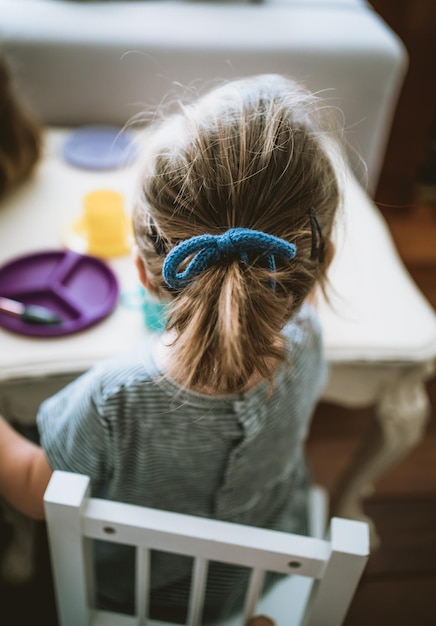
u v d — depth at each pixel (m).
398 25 1.70
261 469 0.66
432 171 2.20
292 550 0.49
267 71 1.33
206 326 0.42
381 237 1.01
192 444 0.56
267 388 0.54
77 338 0.78
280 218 0.46
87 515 0.50
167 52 1.29
